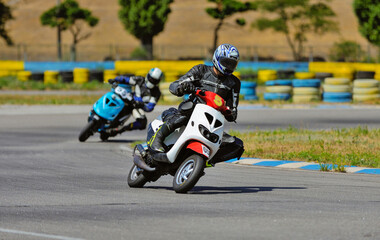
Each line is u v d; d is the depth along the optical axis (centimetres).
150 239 2084
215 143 2923
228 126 6731
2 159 4497
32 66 17150
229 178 3631
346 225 2288
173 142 3042
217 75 3011
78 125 7050
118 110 5594
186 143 2983
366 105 9381
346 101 9775
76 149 5125
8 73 16625
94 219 2414
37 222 2373
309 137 5191
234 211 2559
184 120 2984
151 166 3167
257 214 2494
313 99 9894
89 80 14500
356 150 4594
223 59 2945
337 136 5484
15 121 7425
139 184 3244
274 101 9956
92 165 4234
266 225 2283
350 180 3531
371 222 2344
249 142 5153
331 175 3734
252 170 3959
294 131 5950
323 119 7450
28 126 6919
